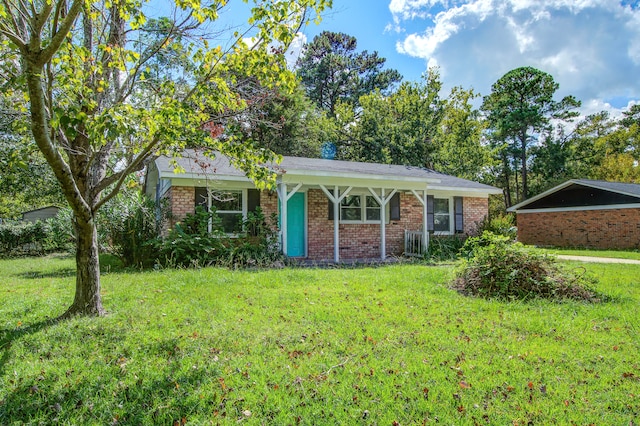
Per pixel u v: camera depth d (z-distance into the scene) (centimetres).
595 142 3403
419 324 482
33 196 1909
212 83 504
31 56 336
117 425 266
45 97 423
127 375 337
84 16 484
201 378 332
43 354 381
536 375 342
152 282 721
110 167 627
